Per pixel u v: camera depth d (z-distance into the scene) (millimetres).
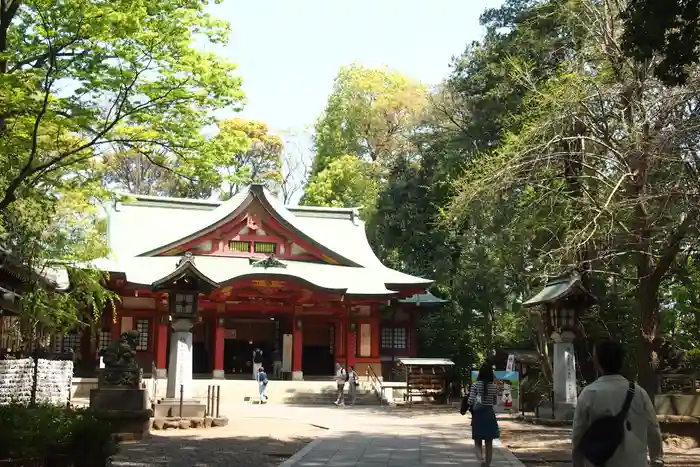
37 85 15555
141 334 37000
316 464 13312
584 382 25750
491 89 33312
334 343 41906
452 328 43469
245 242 39719
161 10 15898
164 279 20703
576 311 22828
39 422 9406
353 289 39344
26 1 14844
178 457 13625
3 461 8039
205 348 41500
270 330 43562
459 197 24406
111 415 16578
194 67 16156
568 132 20750
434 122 45688
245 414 25734
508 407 31750
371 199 52344
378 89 59281
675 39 11523
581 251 20562
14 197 15398
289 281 35969
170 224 42656
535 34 29531
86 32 14867
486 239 37938
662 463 5973
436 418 25734
